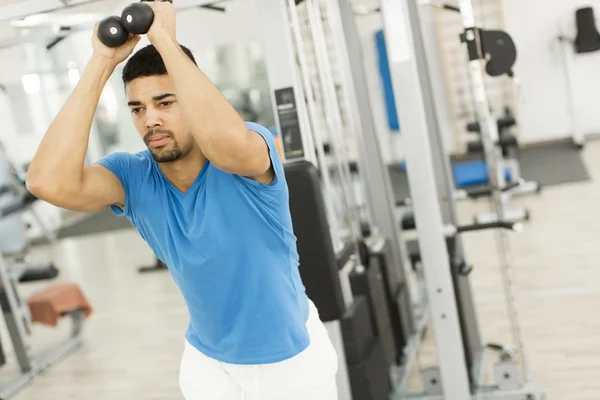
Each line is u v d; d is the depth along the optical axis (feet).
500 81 23.47
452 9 8.86
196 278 4.46
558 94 24.99
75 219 28.37
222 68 27.63
